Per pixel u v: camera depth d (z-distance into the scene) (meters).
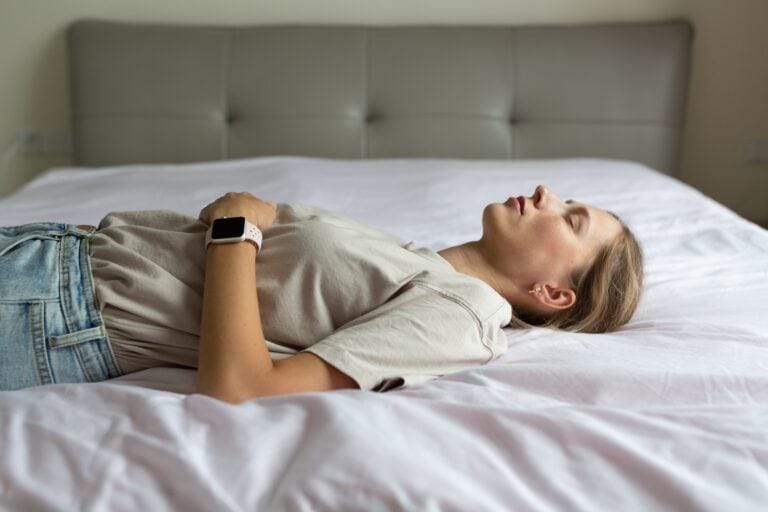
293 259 1.02
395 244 1.15
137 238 1.07
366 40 2.43
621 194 1.92
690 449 0.78
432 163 2.18
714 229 1.66
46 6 2.49
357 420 0.77
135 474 0.72
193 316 1.00
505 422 0.81
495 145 2.43
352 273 1.03
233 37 2.43
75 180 2.02
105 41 2.40
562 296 1.21
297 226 1.06
